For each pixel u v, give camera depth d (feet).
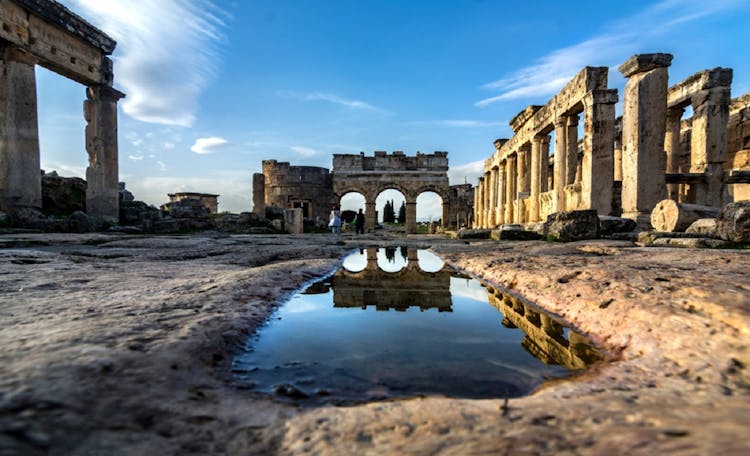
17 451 2.95
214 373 5.36
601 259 16.22
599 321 8.10
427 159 130.00
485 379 5.59
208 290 10.03
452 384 5.39
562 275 12.19
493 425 3.75
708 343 5.77
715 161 45.98
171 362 5.18
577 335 7.97
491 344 7.36
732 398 4.17
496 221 90.38
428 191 129.90
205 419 3.93
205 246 28.09
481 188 106.11
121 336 5.90
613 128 41.57
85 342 5.44
